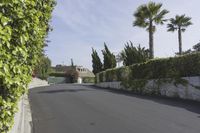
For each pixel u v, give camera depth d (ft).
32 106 57.67
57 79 280.10
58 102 63.93
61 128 37.96
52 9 32.76
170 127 37.04
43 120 43.24
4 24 14.74
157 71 78.89
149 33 146.10
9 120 17.70
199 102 59.16
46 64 233.14
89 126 38.93
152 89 79.82
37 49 28.12
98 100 66.13
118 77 109.09
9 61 16.21
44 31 31.71
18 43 17.26
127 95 77.66
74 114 48.21
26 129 36.76
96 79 142.00
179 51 197.26
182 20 196.34
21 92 20.57
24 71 20.04
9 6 15.78
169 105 55.31
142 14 146.00
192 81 63.62
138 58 131.03
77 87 120.78
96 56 191.31
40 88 116.78
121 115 46.01
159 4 145.69
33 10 19.12
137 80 89.10
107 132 35.45
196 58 64.18
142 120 41.68
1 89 16.38
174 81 69.67
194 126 37.24
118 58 231.50
